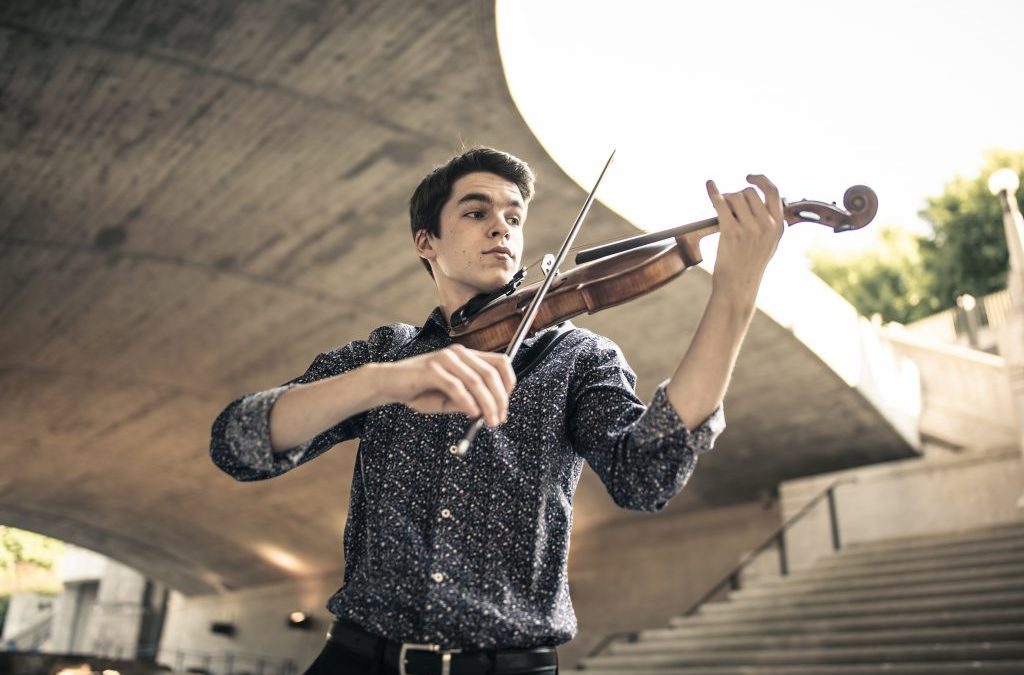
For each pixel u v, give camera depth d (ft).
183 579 99.09
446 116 27.63
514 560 4.46
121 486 69.51
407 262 35.60
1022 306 45.42
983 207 84.58
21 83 25.63
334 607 4.72
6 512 79.56
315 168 30.17
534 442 4.73
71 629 124.47
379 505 4.68
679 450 4.37
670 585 57.57
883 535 46.57
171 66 25.43
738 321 4.42
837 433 46.24
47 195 31.01
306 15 23.77
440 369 3.82
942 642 28.91
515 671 4.26
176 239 34.22
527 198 6.23
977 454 45.03
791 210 4.78
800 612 36.63
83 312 39.55
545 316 5.44
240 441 4.35
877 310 92.38
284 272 36.65
